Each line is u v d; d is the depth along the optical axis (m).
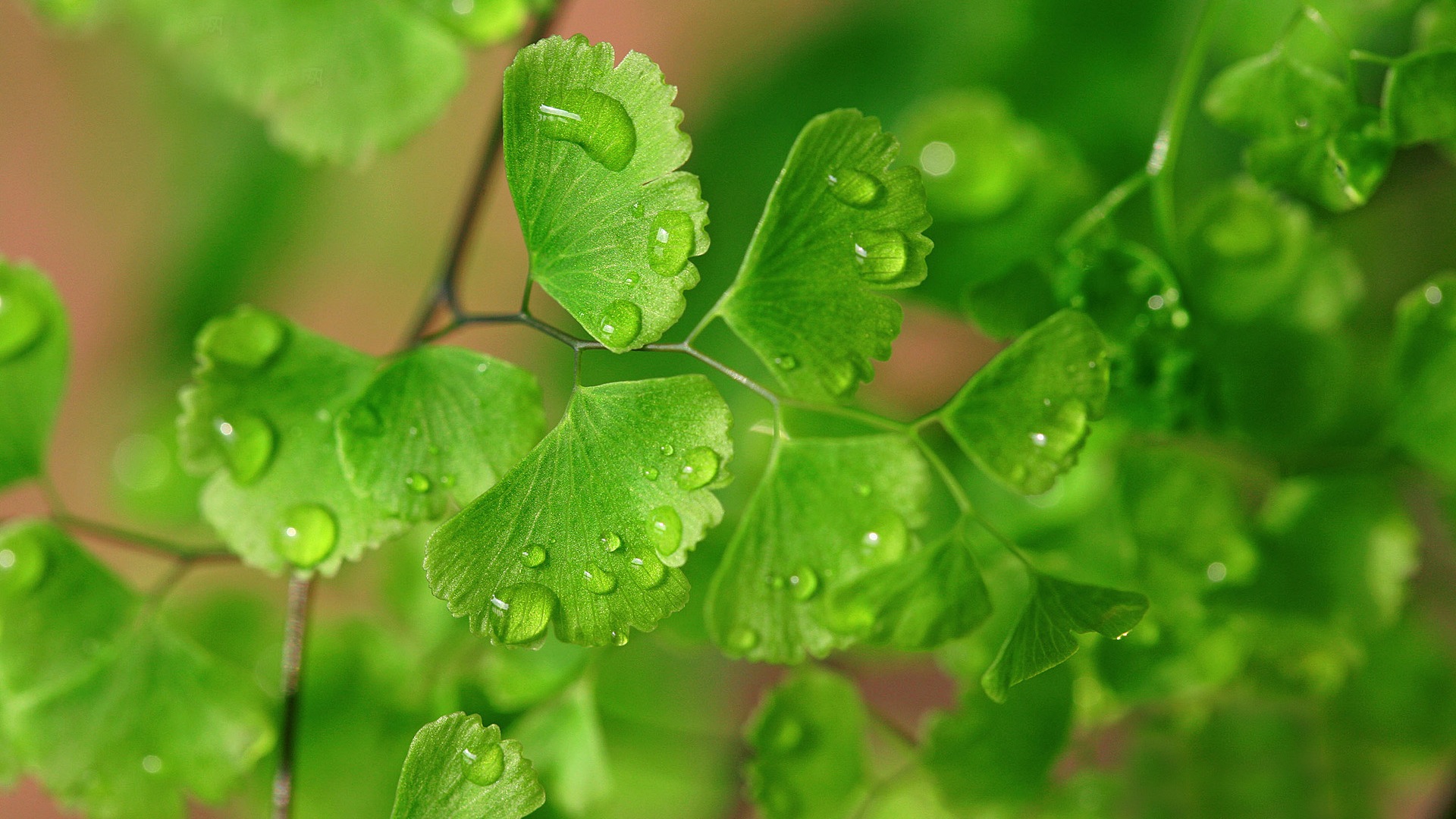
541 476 0.27
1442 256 0.32
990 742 0.29
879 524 0.27
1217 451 0.30
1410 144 0.28
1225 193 0.29
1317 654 0.30
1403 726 0.31
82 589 0.29
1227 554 0.29
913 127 0.30
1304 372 0.29
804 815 0.29
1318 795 0.31
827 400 0.27
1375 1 0.31
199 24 0.30
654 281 0.27
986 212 0.30
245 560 0.28
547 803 0.30
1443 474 0.30
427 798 0.27
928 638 0.27
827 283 0.27
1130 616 0.27
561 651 0.31
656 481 0.27
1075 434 0.27
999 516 0.30
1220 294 0.29
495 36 0.30
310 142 0.30
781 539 0.28
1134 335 0.29
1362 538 0.30
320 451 0.28
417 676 0.31
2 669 0.29
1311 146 0.28
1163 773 0.31
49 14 0.30
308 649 0.31
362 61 0.30
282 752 0.29
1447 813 0.31
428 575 0.27
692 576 0.30
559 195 0.27
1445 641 0.31
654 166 0.27
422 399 0.28
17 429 0.29
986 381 0.27
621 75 0.27
